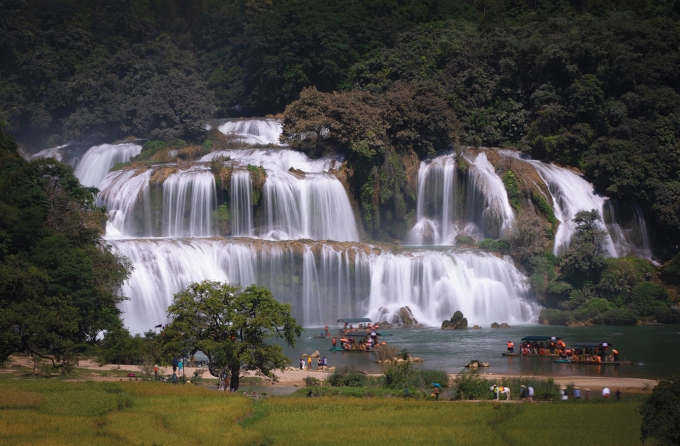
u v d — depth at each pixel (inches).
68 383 1398.9
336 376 1718.8
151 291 2716.5
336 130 3983.8
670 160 3991.1
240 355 1376.7
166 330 1395.2
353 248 3245.6
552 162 4158.5
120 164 3850.9
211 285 1444.4
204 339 1380.4
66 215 2224.4
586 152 4087.1
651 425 941.2
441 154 4114.2
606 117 4227.4
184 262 2847.0
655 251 3944.4
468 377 1625.2
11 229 1929.1
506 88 4441.4
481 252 3344.0
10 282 1545.3
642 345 2413.9
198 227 3410.4
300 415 1275.8
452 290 3193.9
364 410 1334.9
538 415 1298.0
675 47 4685.0
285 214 3550.7
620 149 3941.9
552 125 4229.8
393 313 3075.8
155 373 1664.6
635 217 3927.2
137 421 1131.3
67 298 1731.1
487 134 4318.4
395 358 2082.9
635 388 1643.7
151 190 3405.5
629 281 3366.1
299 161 4062.5
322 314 3129.9
